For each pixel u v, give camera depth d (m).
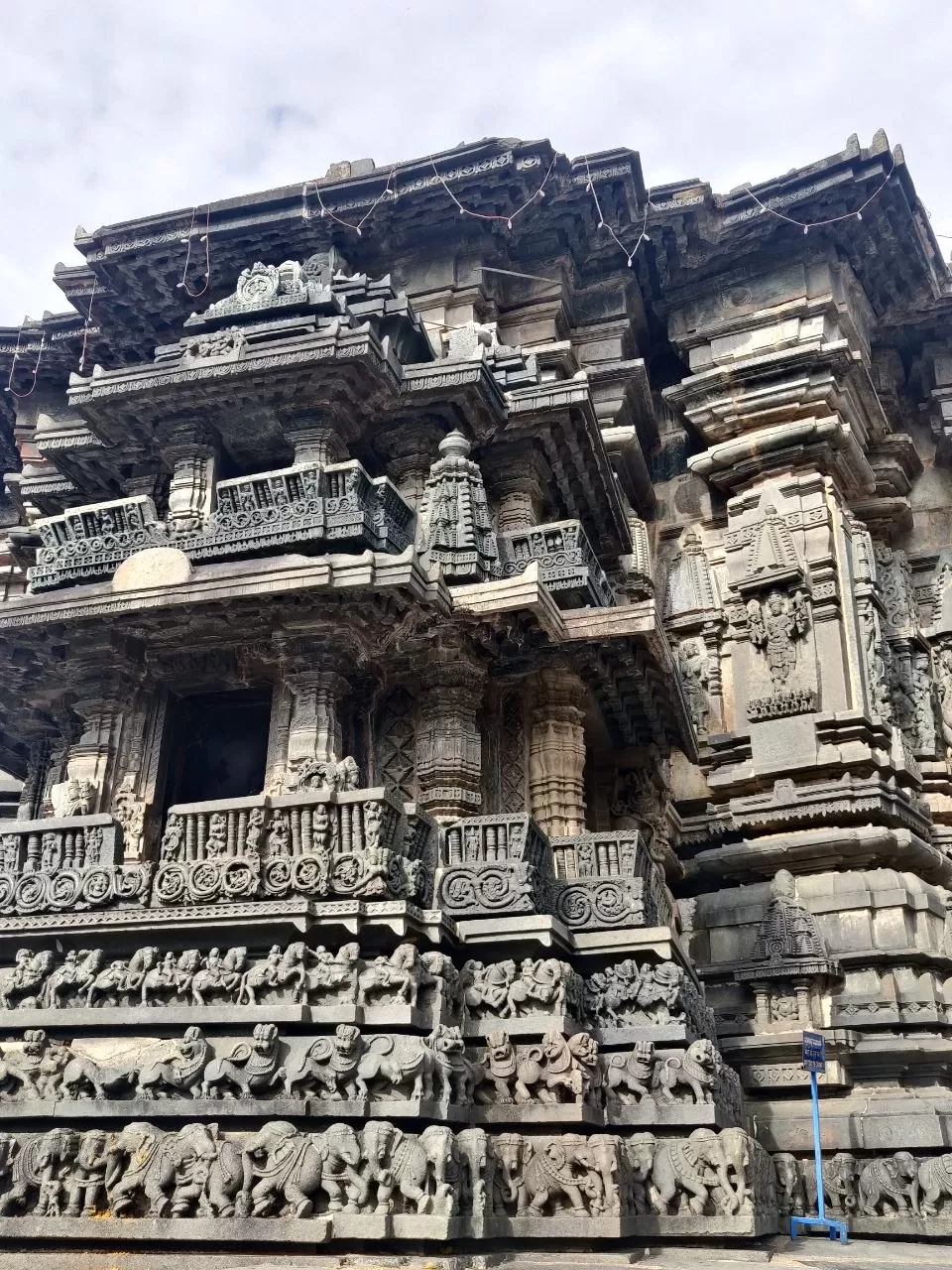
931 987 14.93
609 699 13.99
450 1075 8.59
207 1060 8.68
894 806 16.73
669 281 20.58
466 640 12.11
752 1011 15.17
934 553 20.91
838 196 19.00
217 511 11.97
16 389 20.11
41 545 15.98
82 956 9.80
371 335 12.23
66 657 12.20
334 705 11.55
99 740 11.95
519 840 10.50
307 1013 8.84
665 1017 10.13
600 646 12.54
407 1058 8.30
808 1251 9.75
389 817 9.82
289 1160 7.72
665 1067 9.66
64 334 19.20
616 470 18.72
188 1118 8.48
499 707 13.08
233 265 18.02
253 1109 8.29
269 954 9.45
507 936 9.95
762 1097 14.39
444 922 9.72
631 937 10.59
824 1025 14.67
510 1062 9.12
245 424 13.14
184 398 12.79
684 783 18.94
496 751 12.86
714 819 18.17
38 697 13.05
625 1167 8.75
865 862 16.34
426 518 12.66
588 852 11.28
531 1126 8.94
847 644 17.72
